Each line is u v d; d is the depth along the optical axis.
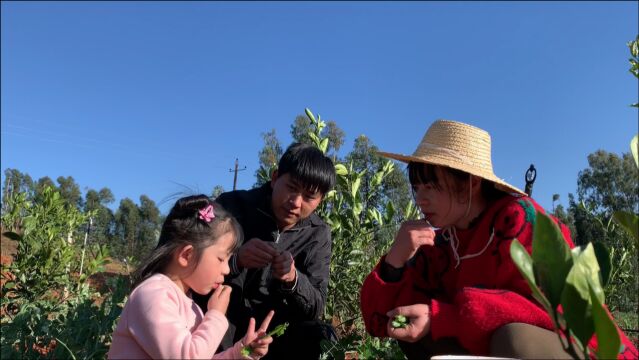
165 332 1.98
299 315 2.95
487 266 2.05
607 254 1.55
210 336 2.07
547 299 1.39
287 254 2.71
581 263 1.37
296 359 2.96
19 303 4.81
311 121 4.13
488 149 2.25
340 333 4.48
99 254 5.14
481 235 2.10
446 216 2.15
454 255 2.28
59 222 5.63
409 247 2.18
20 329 2.98
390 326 1.95
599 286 1.38
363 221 4.45
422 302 2.26
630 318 6.85
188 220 2.26
